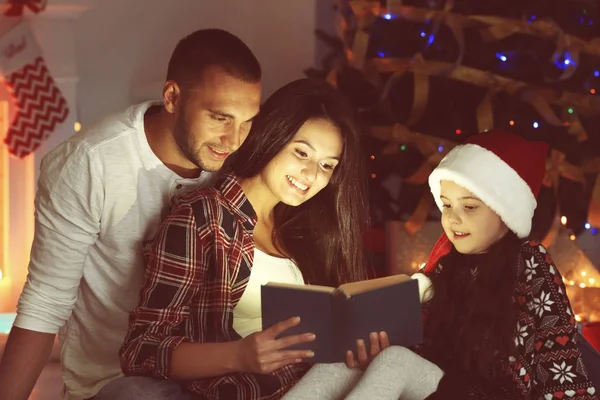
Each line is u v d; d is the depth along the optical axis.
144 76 6.60
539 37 5.33
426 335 3.18
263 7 6.74
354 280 3.47
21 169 6.33
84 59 6.47
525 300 3.01
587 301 5.17
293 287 2.92
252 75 3.14
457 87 5.43
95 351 3.38
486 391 3.00
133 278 3.30
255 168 3.28
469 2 5.33
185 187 3.34
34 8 6.01
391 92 5.55
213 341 3.15
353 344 2.89
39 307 3.24
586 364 3.14
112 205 3.22
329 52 6.20
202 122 3.13
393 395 2.82
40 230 3.26
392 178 6.61
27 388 3.24
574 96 5.35
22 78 6.05
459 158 3.12
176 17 6.66
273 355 2.87
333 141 3.24
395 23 5.43
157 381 3.01
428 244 5.43
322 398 2.91
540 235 5.29
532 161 3.13
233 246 3.19
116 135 3.23
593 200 5.53
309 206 3.45
